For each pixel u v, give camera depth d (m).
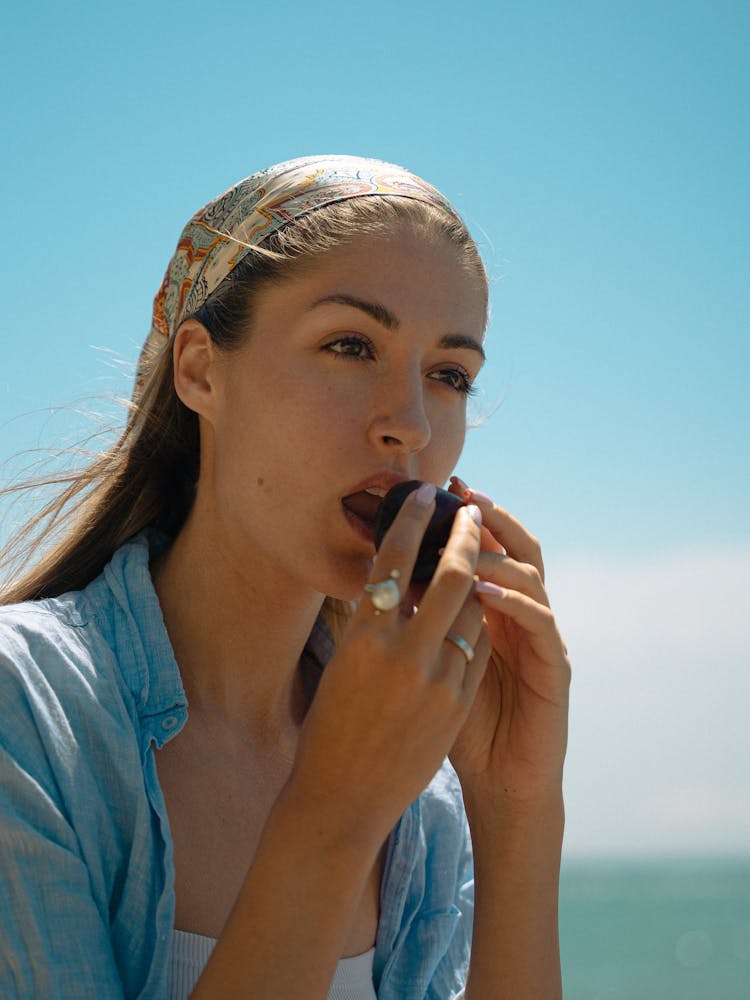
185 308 2.30
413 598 1.92
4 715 1.79
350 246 2.06
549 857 2.29
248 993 1.56
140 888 1.82
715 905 51.38
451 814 2.60
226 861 2.04
